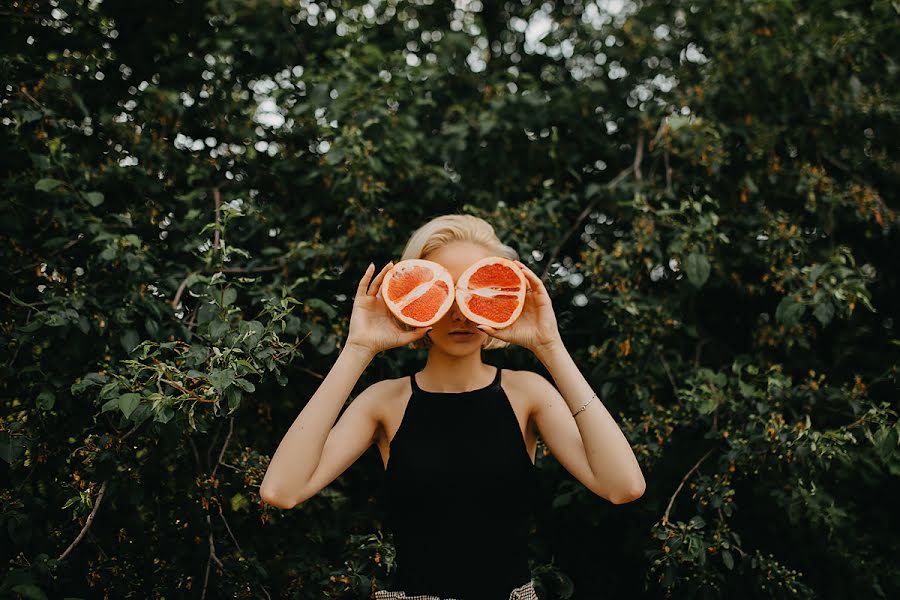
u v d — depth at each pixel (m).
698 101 3.19
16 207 2.67
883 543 3.05
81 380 2.26
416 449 1.84
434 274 1.83
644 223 2.94
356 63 3.07
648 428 2.81
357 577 2.57
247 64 3.38
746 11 3.12
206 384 2.16
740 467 2.68
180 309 2.68
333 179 3.00
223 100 3.21
